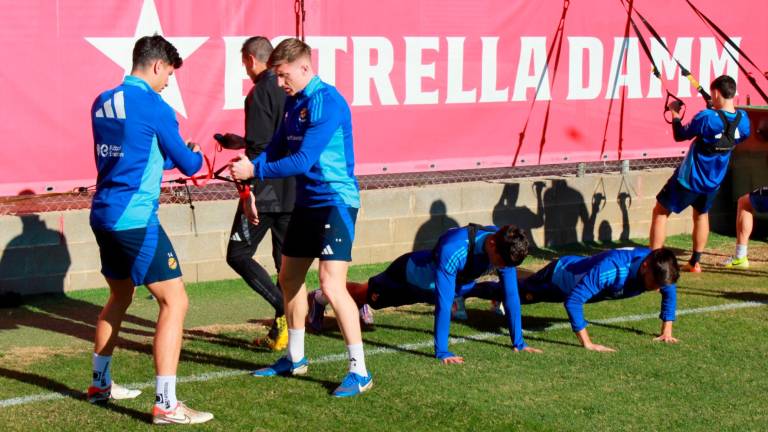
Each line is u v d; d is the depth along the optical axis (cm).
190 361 854
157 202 697
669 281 893
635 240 1456
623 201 1445
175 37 1158
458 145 1336
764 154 1459
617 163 1520
